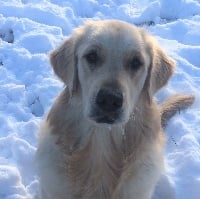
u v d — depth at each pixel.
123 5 2.05
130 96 1.08
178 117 1.52
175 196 1.30
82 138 1.14
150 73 1.14
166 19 2.05
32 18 1.91
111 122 1.05
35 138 1.42
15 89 1.55
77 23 1.92
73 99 1.12
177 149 1.42
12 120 1.47
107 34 1.08
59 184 1.16
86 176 1.15
